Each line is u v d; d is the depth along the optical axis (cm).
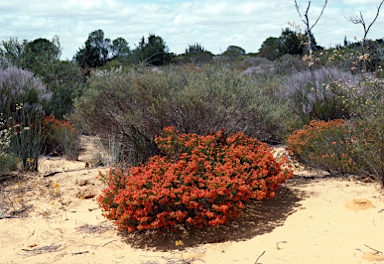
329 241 465
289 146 817
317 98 1123
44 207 645
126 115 742
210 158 603
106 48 3070
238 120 740
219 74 795
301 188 651
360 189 620
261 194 541
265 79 1530
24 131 868
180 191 508
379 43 1219
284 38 3066
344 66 1280
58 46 1550
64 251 501
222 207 500
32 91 1032
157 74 805
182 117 735
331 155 705
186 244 498
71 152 1002
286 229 510
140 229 518
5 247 521
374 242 448
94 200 672
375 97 643
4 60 1275
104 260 471
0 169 747
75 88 1406
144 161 805
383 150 611
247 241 490
